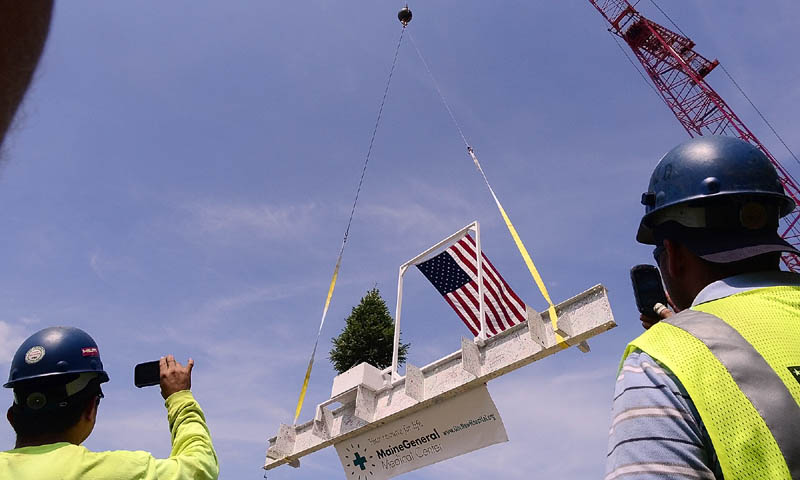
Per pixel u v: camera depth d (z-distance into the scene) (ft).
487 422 25.20
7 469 8.04
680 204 6.53
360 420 29.30
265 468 32.27
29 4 2.26
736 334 5.23
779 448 4.54
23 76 2.28
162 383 10.46
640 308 7.73
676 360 5.20
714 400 4.87
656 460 4.84
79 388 9.37
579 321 23.50
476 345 26.53
